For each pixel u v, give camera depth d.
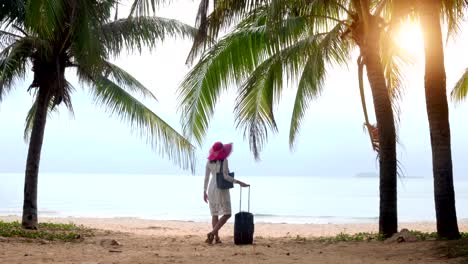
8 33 13.77
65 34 13.00
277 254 8.32
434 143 9.41
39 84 13.66
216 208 10.32
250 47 11.83
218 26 10.87
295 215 37.12
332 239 10.94
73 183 176.00
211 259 7.75
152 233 14.90
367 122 12.74
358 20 11.39
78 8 11.51
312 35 12.04
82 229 14.30
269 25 10.16
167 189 116.81
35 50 13.50
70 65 13.79
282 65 12.09
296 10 11.46
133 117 14.84
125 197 68.88
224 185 10.29
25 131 16.78
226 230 18.03
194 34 14.25
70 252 8.59
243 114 13.24
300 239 11.31
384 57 13.92
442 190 9.28
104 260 7.64
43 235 11.54
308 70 12.70
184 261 7.55
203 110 12.29
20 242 10.10
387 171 10.89
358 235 11.69
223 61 11.93
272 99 12.96
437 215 9.35
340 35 11.88
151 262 7.45
